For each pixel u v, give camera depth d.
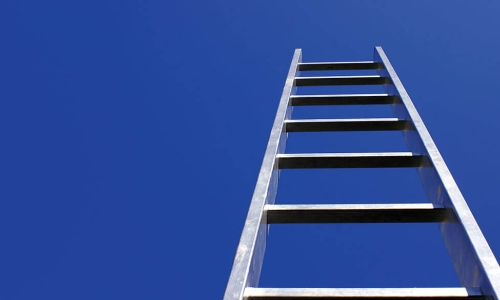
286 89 4.22
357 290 1.93
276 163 3.04
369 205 2.46
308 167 3.07
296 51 5.57
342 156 3.06
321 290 1.92
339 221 2.48
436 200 2.65
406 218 2.46
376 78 4.73
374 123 3.64
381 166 3.06
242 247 2.05
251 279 2.04
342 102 4.25
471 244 2.03
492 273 1.86
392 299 1.90
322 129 3.67
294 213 2.45
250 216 2.27
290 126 3.66
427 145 2.94
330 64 5.39
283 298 1.91
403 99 3.78
